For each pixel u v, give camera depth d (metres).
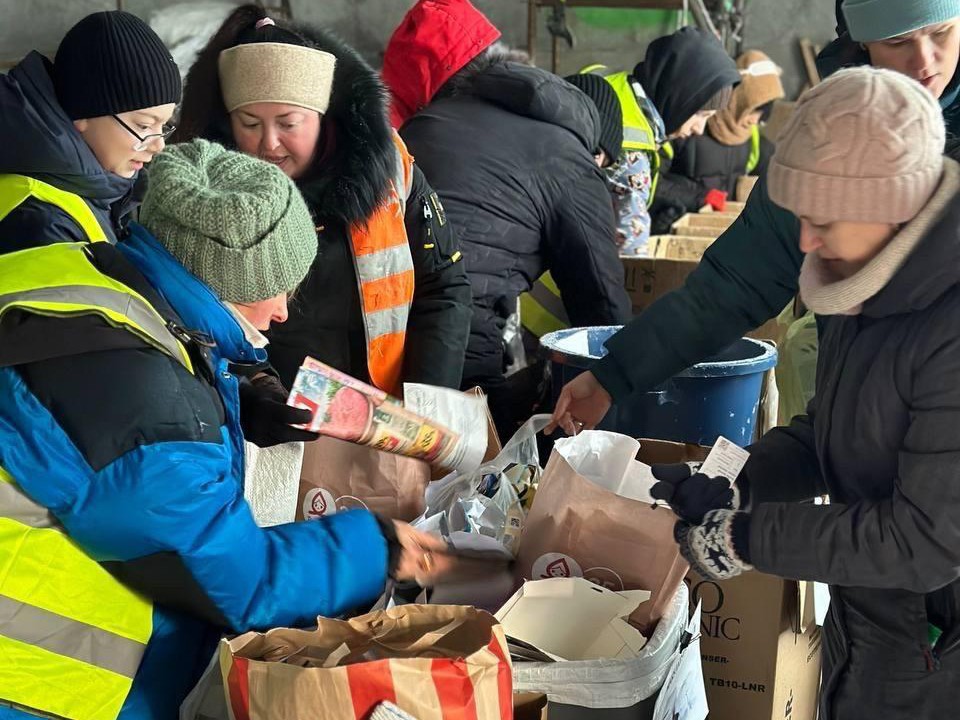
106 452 1.24
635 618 1.65
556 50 7.21
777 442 1.70
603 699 1.49
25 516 1.26
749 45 7.75
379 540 1.50
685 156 5.41
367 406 1.67
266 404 1.72
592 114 2.97
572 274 2.94
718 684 1.97
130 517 1.25
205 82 2.23
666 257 3.93
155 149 2.00
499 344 2.91
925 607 1.46
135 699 1.34
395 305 2.37
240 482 1.43
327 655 1.36
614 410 2.29
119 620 1.32
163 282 1.38
